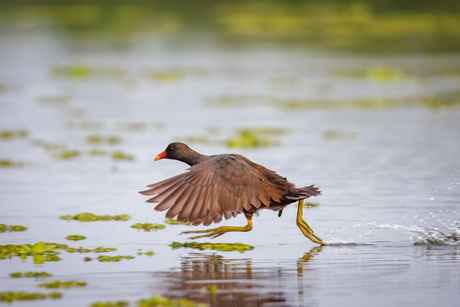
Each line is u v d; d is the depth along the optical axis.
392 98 27.00
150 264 9.98
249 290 8.88
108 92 29.81
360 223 11.98
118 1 63.31
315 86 30.42
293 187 9.91
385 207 12.94
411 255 10.29
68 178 15.72
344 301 8.48
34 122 23.19
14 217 12.60
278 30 49.03
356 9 53.59
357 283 9.10
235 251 10.64
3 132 21.41
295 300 8.52
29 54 41.09
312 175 15.68
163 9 59.34
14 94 29.20
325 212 12.71
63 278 9.34
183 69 35.88
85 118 23.95
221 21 52.97
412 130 21.11
